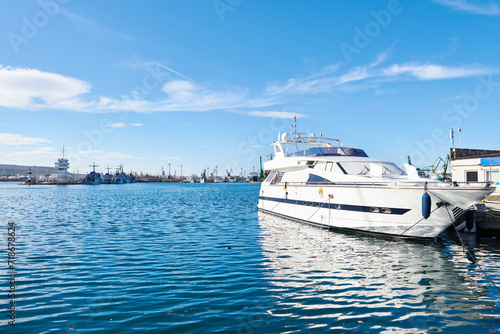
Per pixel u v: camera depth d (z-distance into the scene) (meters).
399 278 9.88
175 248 14.29
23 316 6.99
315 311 7.35
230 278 9.81
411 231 14.59
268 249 13.91
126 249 14.09
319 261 11.81
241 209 35.28
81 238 16.88
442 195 13.41
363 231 16.33
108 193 81.81
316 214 19.42
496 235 17.33
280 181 25.69
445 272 10.51
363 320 6.90
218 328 6.43
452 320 6.96
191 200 52.16
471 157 25.08
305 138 25.30
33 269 10.84
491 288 9.03
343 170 18.17
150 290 8.72
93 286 9.05
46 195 69.69
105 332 6.24
